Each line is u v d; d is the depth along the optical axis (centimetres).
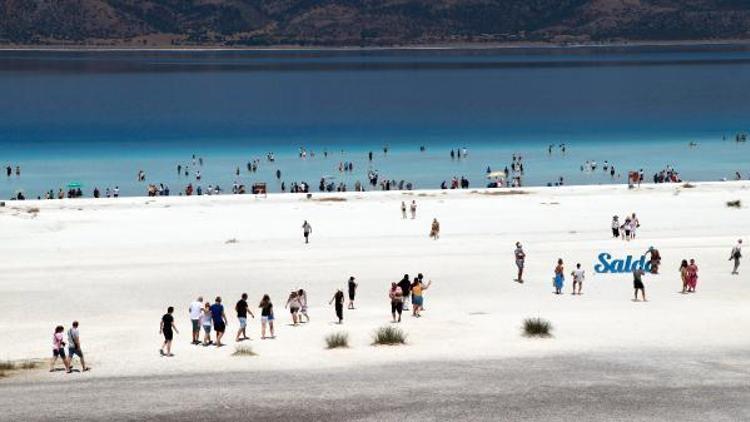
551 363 8469
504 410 6981
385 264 14700
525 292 12962
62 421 6812
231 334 10581
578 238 17375
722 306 11788
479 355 8888
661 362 8438
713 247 16062
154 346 9925
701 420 6725
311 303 12488
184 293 13012
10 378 8369
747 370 8088
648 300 12350
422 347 9362
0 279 13825
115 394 7569
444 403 7156
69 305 12356
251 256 15475
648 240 16900
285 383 7862
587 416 6825
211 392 7575
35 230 18275
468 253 15612
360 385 7731
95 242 17200
